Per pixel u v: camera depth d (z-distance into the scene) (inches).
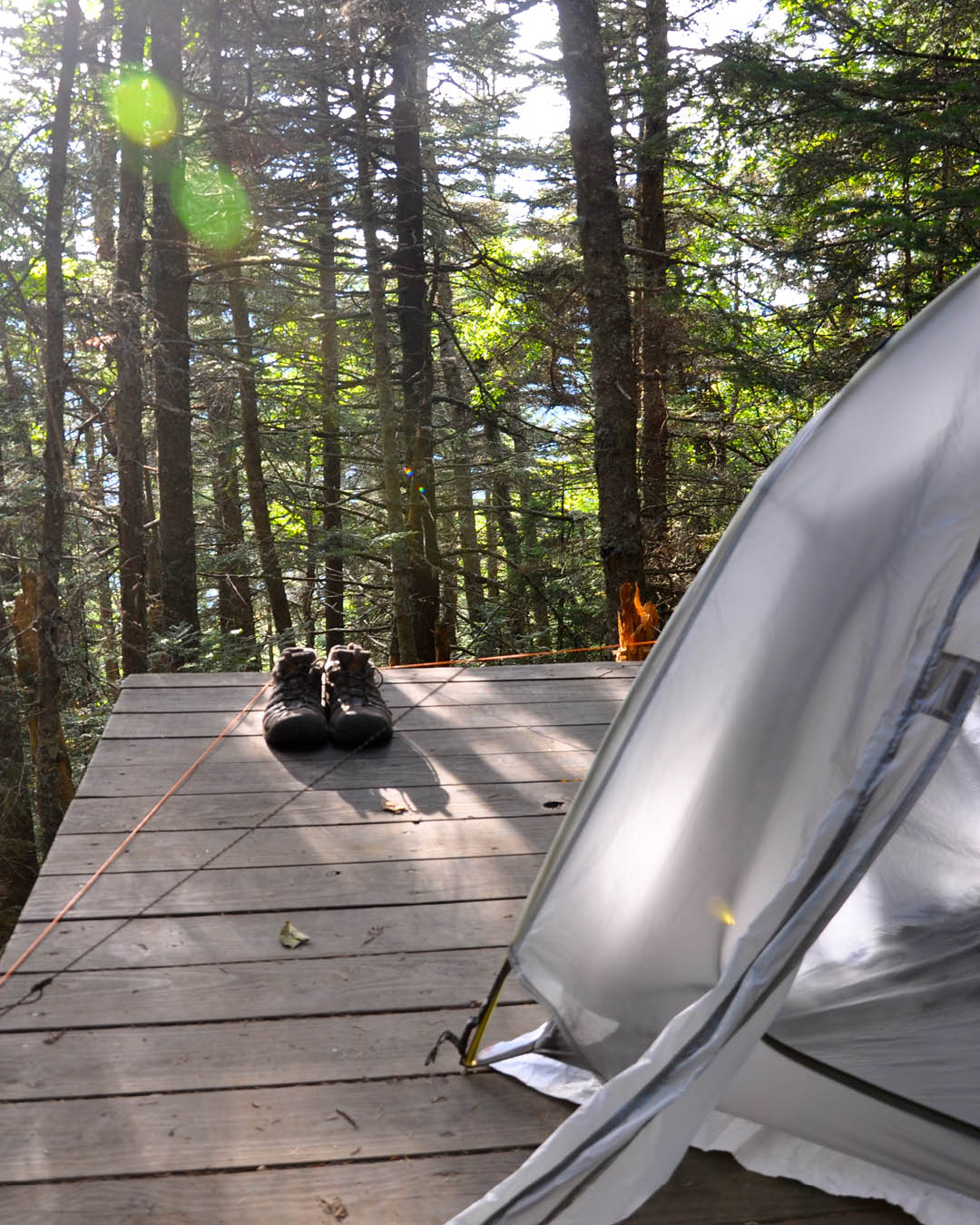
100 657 497.4
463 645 629.9
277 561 550.9
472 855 132.5
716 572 78.2
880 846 64.7
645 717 79.3
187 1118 84.7
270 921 116.2
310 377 609.6
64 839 134.9
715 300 440.8
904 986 82.5
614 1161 63.1
